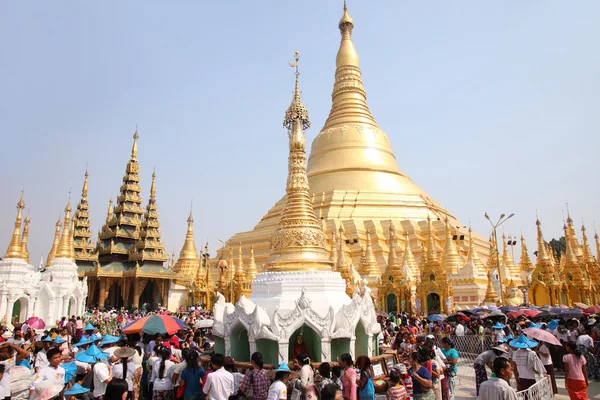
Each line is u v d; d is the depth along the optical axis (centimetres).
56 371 1192
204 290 6662
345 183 6888
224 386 1157
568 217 7056
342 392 1169
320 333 1546
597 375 2002
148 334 1925
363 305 1725
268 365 1491
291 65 2302
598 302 5931
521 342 1383
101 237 7556
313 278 1805
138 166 7875
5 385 1144
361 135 7238
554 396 1673
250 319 1588
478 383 1424
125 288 6962
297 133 2164
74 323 2938
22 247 4316
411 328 2669
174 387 1307
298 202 2053
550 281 4766
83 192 7631
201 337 2336
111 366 1344
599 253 7162
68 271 4562
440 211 7281
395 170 7262
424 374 1205
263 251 6750
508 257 6122
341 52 7650
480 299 4575
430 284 4425
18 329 1942
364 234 6159
